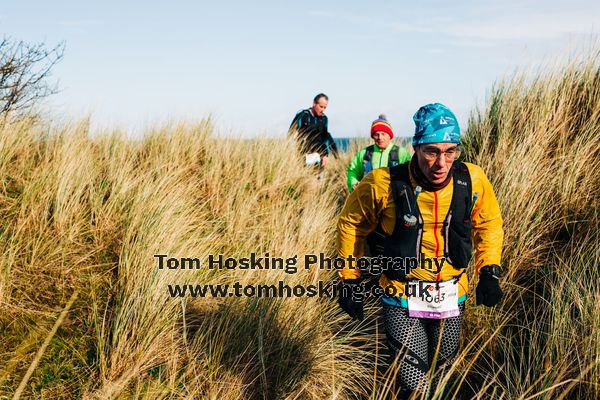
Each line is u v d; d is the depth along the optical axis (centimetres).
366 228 241
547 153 425
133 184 432
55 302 295
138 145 577
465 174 217
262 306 310
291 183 593
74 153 442
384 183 221
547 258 346
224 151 597
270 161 598
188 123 640
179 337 291
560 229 362
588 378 235
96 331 275
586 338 242
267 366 285
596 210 358
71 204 378
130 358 258
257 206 512
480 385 288
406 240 224
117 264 341
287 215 479
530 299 329
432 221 220
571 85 463
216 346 281
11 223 346
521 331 304
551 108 451
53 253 324
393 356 241
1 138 420
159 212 380
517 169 395
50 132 503
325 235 448
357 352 326
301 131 709
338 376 296
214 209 489
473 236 241
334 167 827
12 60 461
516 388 254
